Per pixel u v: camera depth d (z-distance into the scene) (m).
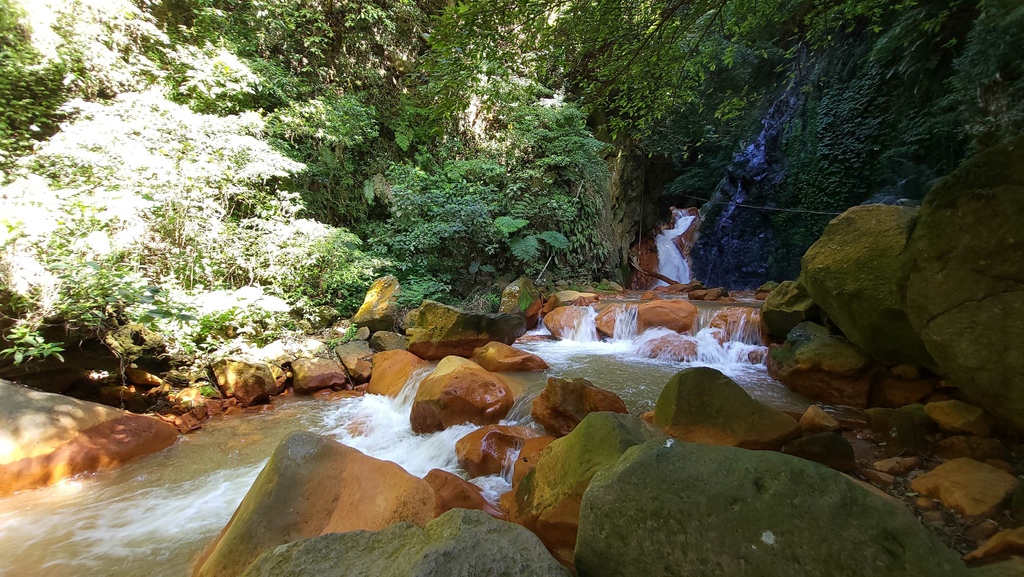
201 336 5.28
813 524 1.27
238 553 2.12
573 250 10.63
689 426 3.00
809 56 11.77
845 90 11.20
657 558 1.39
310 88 8.50
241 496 3.25
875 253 3.64
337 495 2.44
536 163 9.96
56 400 3.61
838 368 3.92
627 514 1.46
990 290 2.23
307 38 8.85
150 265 5.21
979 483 2.19
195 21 7.30
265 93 7.49
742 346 5.68
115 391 4.53
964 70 5.97
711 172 17.22
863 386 3.83
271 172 6.01
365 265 7.16
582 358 5.99
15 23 5.19
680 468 1.51
